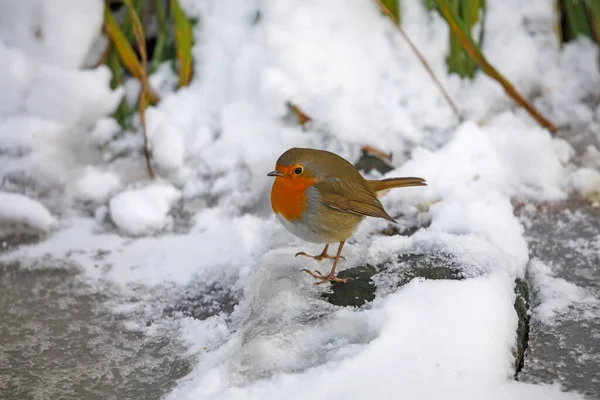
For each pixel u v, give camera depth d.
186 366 5.79
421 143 8.35
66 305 6.56
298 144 8.09
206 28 8.75
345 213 6.18
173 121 8.51
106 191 7.97
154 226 7.53
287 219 6.28
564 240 7.11
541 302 6.34
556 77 8.98
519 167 7.95
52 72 8.36
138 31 8.38
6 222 7.52
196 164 8.21
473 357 5.14
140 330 6.24
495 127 8.42
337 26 8.69
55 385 5.68
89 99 8.39
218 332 6.08
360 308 5.79
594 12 8.84
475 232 6.80
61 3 8.46
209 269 6.92
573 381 5.39
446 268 6.24
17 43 8.67
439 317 5.43
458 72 8.82
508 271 6.17
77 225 7.65
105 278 6.89
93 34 8.55
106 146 8.44
